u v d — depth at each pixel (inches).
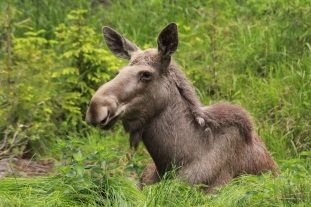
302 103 905.5
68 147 652.7
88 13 1178.6
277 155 846.5
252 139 708.7
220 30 1035.9
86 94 964.6
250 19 1112.2
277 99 925.8
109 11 1211.2
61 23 1113.4
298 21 1017.5
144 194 652.7
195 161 679.7
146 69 670.5
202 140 684.1
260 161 706.8
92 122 641.6
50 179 666.8
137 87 665.6
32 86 924.0
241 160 695.7
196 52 1042.7
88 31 985.5
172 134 681.6
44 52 1048.2
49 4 1182.9
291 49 1016.2
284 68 981.8
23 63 924.0
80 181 630.5
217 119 691.4
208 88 972.6
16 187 661.3
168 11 1173.1
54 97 937.5
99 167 637.3
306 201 599.8
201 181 673.6
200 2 1183.6
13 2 1152.8
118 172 751.1
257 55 1024.9
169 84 682.2
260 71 1017.5
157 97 675.4
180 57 1043.9
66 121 937.5
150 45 1058.7
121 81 662.5
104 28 727.7
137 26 1159.6
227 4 1146.7
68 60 975.6
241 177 663.1
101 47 1061.8
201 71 980.6
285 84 954.1
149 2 1194.0
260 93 942.4
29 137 864.3
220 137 689.0
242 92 959.6
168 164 685.9
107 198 623.8
